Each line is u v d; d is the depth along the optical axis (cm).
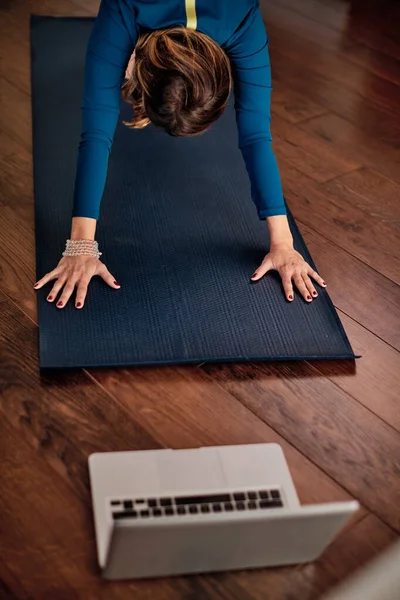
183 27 171
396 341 203
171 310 201
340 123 293
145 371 186
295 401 183
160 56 163
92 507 155
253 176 204
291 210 246
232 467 160
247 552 141
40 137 260
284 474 160
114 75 182
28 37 320
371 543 155
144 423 173
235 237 229
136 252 218
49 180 242
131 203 236
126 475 156
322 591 146
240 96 194
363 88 319
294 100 304
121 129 267
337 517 133
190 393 182
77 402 176
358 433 177
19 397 175
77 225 198
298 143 279
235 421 176
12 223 226
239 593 144
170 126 169
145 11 171
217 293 208
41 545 147
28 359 185
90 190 193
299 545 142
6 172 246
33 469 161
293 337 198
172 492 153
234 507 152
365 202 254
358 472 168
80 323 193
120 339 191
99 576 144
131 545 130
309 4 382
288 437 174
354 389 188
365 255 232
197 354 189
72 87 288
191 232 228
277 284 213
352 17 374
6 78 292
